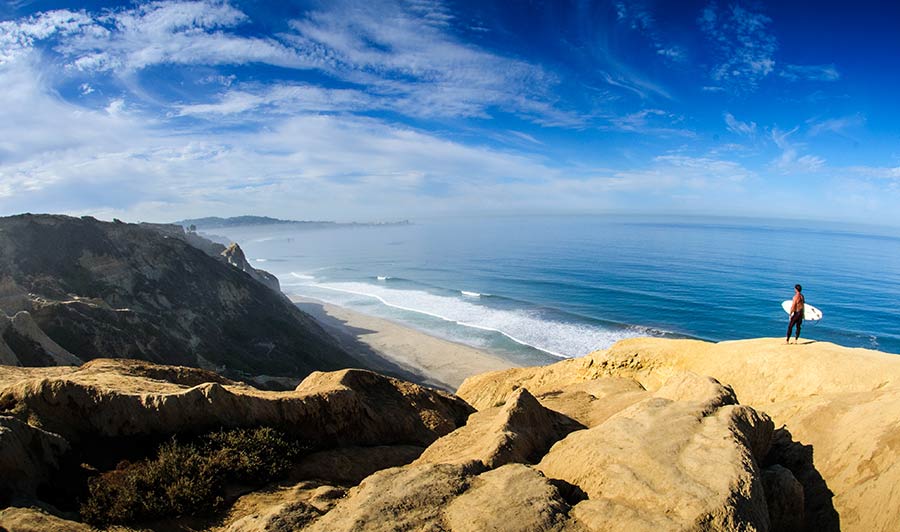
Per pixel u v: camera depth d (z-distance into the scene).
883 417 8.64
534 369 24.05
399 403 14.16
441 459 9.33
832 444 9.04
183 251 49.72
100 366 12.01
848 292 67.75
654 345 20.59
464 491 6.39
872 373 12.66
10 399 8.85
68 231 42.41
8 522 6.07
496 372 26.05
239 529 6.11
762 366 15.34
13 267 36.75
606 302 66.69
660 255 118.50
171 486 7.56
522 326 57.34
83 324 29.64
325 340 50.00
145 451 8.57
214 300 46.66
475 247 167.25
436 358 47.34
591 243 159.75
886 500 7.00
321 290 91.44
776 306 60.50
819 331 48.97
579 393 17.62
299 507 6.35
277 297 55.88
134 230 47.38
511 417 9.66
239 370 36.75
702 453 6.59
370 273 114.19
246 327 45.75
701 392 9.88
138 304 40.56
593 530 5.48
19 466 7.01
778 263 100.44
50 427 8.48
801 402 11.59
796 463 9.10
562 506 5.96
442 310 68.25
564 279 86.88
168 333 36.25
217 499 7.73
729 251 127.00
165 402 8.98
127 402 8.82
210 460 8.32
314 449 10.29
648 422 7.82
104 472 7.96
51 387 8.73
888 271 87.81
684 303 63.56
